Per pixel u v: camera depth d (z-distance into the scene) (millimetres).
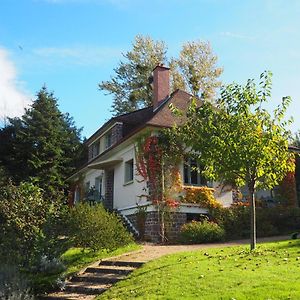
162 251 14133
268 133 11938
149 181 19188
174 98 22484
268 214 20031
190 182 19734
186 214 19031
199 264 10461
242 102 12109
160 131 19625
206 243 17094
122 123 25859
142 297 8336
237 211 19422
